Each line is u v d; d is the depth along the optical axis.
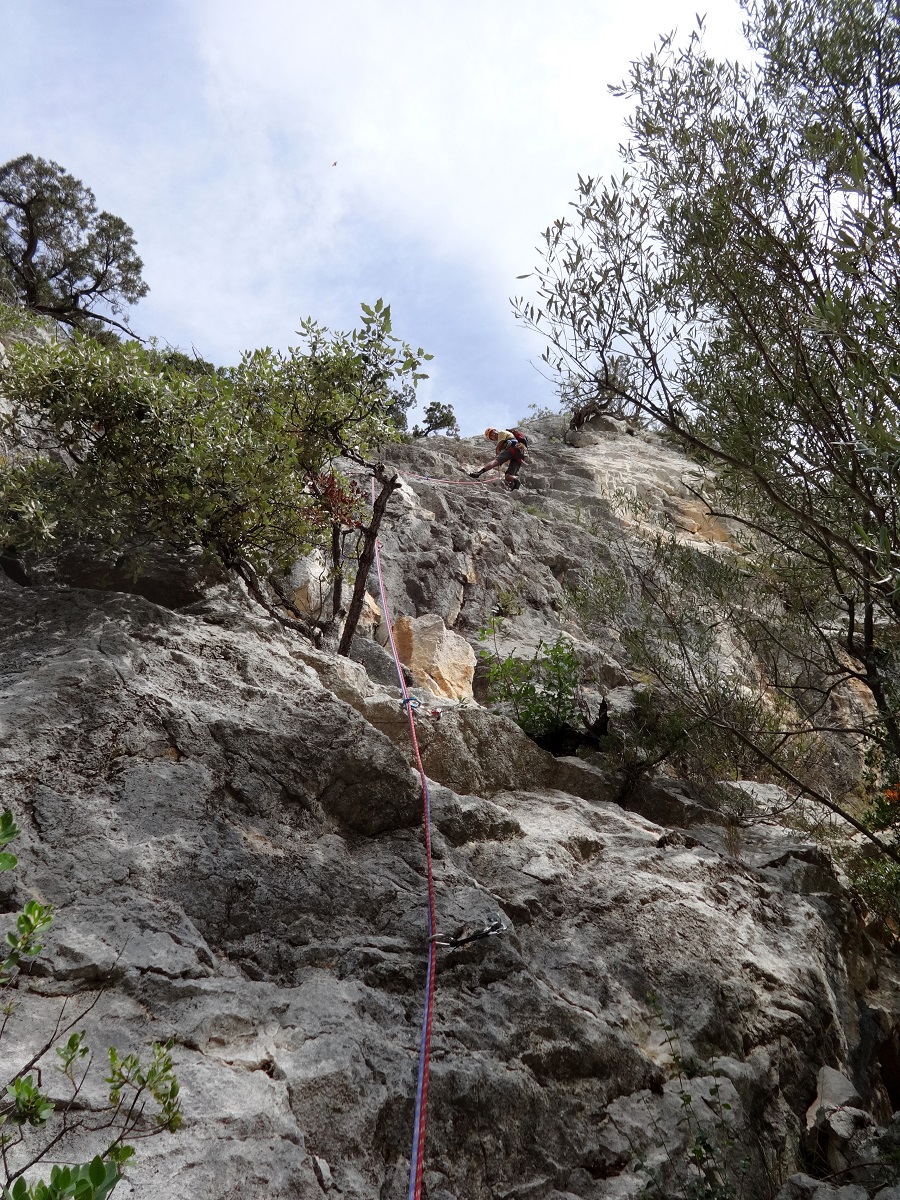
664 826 6.36
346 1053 3.01
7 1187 2.07
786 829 6.68
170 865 3.35
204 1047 2.83
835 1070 4.67
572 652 7.33
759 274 5.08
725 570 6.82
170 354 6.29
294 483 5.92
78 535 5.31
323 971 3.42
